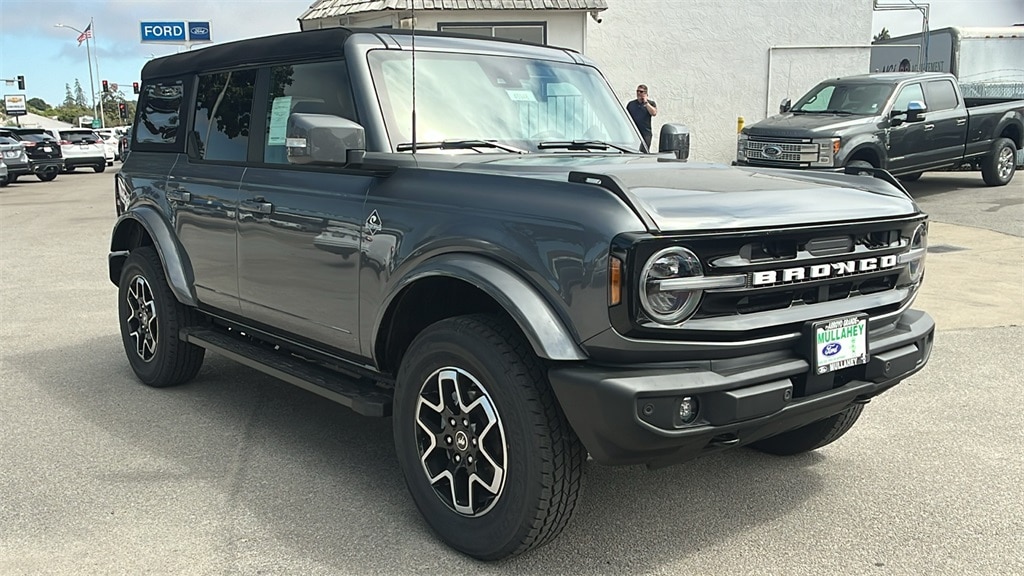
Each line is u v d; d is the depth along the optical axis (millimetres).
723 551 3342
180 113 5098
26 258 10836
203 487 3916
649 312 2754
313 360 4293
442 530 3342
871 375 3301
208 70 4875
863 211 3271
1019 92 19797
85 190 22797
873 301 3350
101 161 32406
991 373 5707
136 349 5496
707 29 17500
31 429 4688
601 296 2768
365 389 3785
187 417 4891
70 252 11336
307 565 3219
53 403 5145
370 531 3496
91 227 14117
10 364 6000
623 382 2754
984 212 12875
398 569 3191
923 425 4770
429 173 3439
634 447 2814
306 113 3934
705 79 17688
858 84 13883
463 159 3650
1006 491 3904
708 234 2809
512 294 2953
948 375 5672
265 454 4324
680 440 2826
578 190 2938
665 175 3340
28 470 4113
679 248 2771
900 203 3502
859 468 4180
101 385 5512
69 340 6680
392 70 3926
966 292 8102
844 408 3369
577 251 2832
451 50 4191
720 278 2854
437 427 3363
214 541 3400
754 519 3619
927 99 13930
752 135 13188
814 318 3100
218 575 3145
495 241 3070
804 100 14375
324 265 3814
